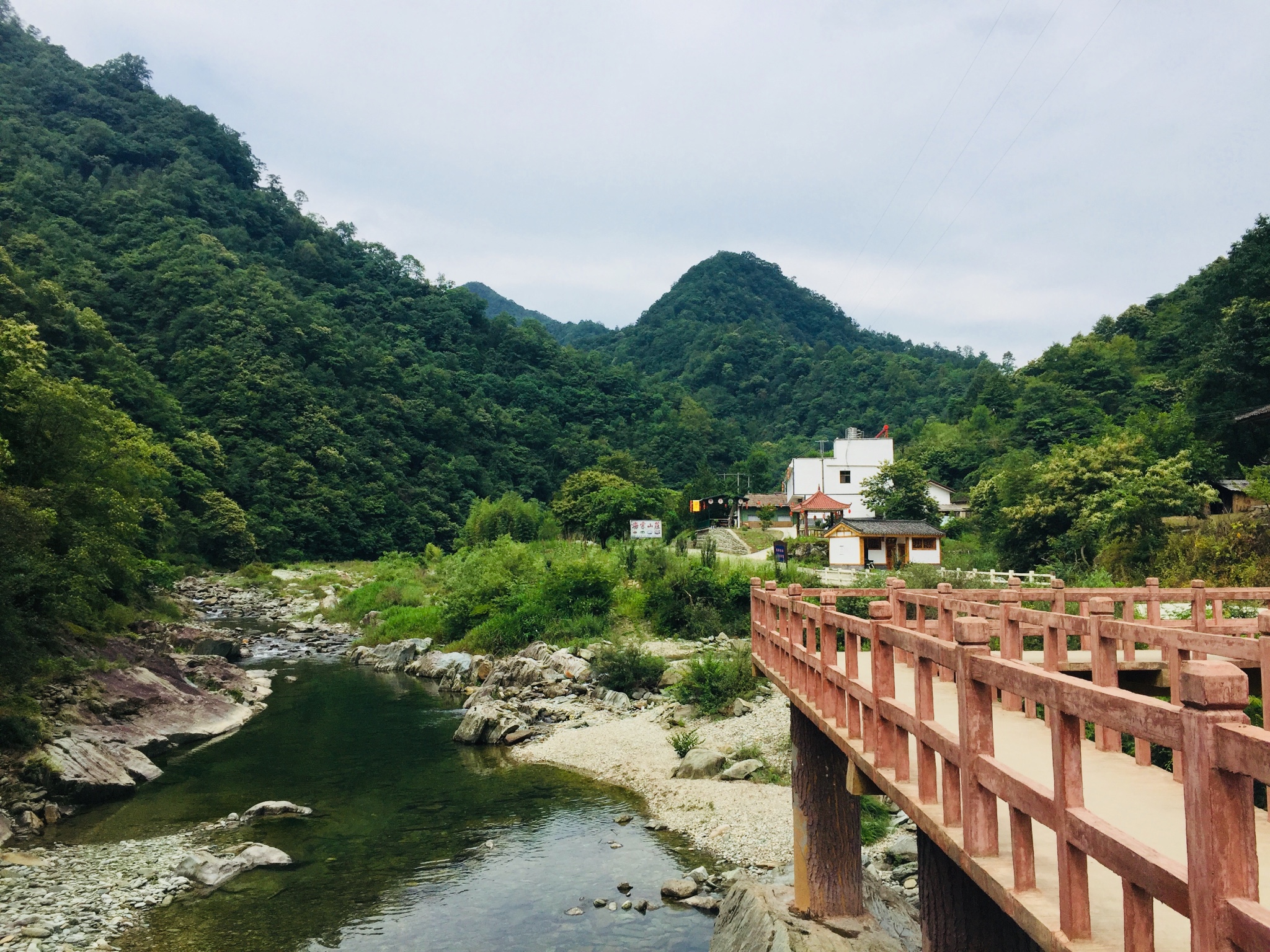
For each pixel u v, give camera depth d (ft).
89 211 429.79
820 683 31.89
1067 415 269.23
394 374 441.68
